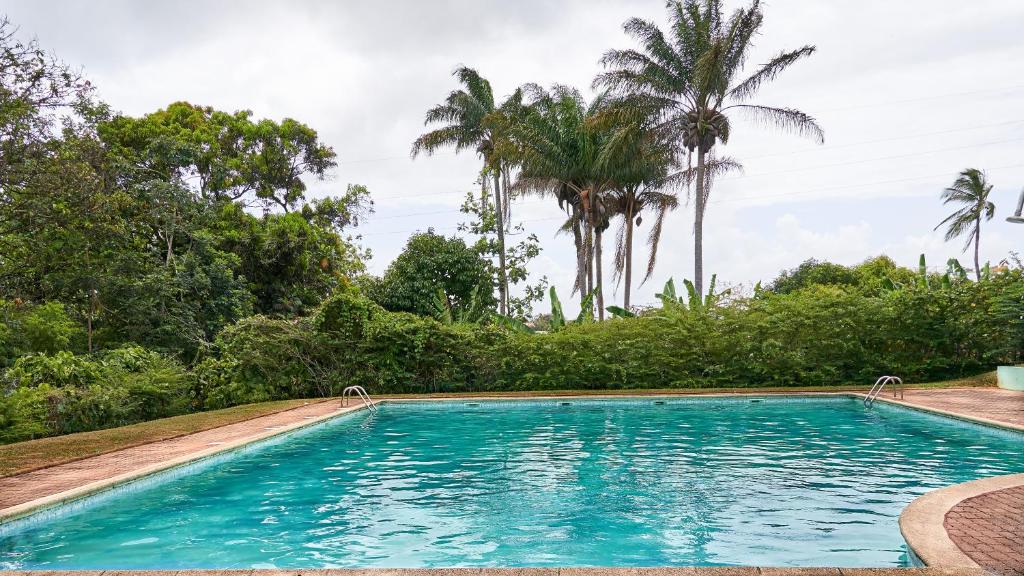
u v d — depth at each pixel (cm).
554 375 1930
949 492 575
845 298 1906
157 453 898
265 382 1833
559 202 3048
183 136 3281
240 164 3453
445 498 698
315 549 526
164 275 2262
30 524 597
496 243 3175
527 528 579
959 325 1862
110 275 2136
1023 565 385
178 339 2270
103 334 2158
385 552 517
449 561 494
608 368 1905
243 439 1022
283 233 2942
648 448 1002
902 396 1455
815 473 800
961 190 4506
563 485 755
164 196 2542
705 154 2566
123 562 495
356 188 3828
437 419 1401
